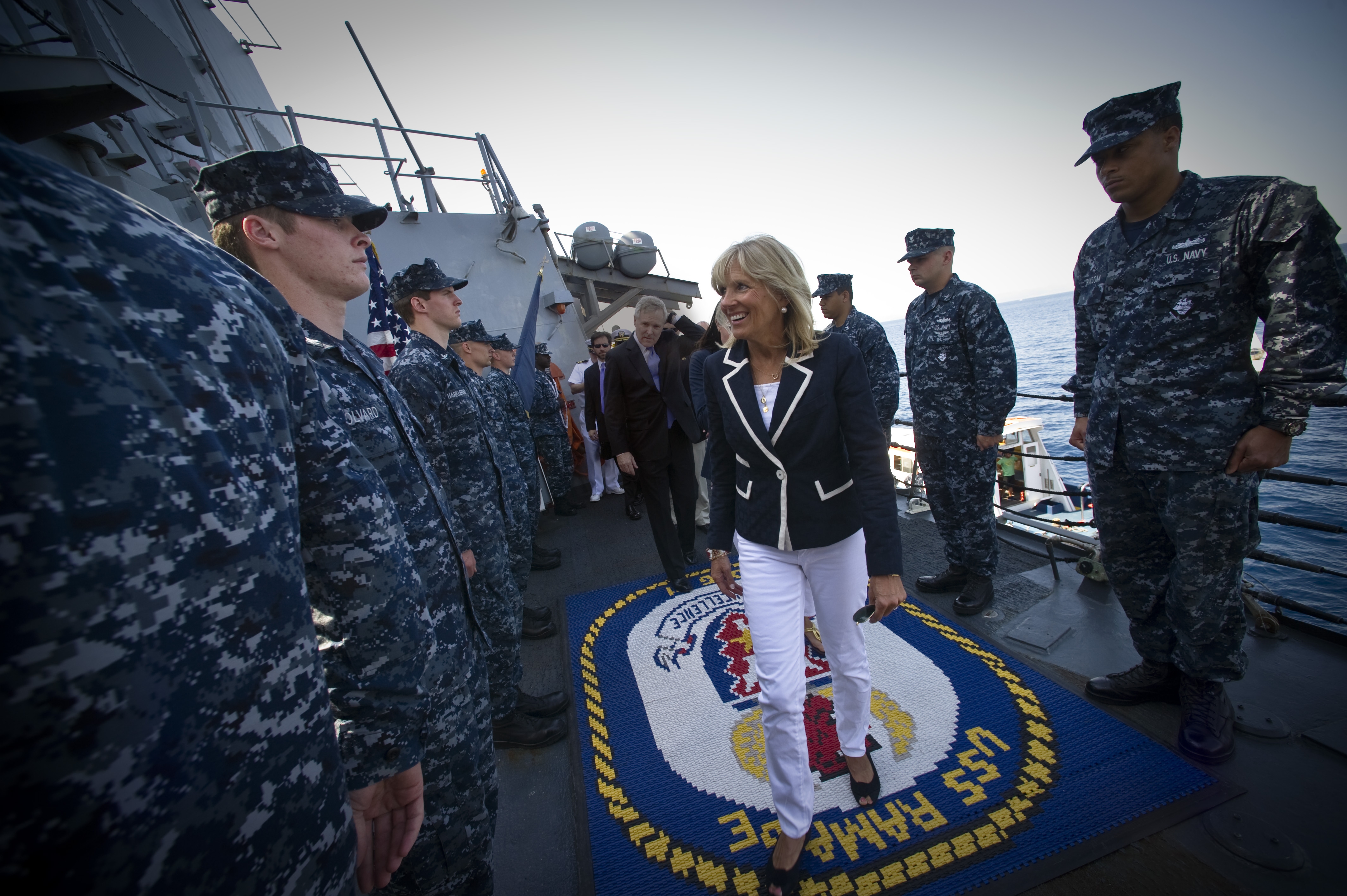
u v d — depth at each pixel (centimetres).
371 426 126
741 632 303
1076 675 241
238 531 56
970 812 181
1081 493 323
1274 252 165
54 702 38
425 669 95
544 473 562
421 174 593
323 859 62
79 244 47
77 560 41
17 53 200
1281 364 163
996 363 278
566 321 673
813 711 239
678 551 361
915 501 457
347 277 131
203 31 609
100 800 41
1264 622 246
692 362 340
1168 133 181
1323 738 189
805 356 163
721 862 175
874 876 164
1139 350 194
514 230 611
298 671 62
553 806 206
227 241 120
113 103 225
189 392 54
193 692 49
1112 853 163
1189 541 189
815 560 172
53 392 42
